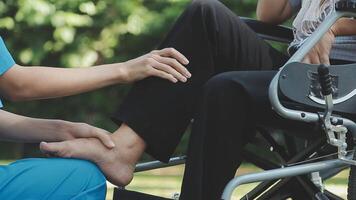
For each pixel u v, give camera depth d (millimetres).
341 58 2975
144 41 9664
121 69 2676
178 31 2750
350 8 2551
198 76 2699
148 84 2672
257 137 2973
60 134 2711
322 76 2541
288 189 2938
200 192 2549
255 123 2729
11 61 2654
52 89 2664
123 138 2633
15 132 2766
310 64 2594
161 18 9453
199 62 2715
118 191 2643
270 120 2709
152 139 2637
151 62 2650
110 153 2619
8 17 9539
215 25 2760
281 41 3340
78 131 2670
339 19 2730
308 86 2590
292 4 3330
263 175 2531
